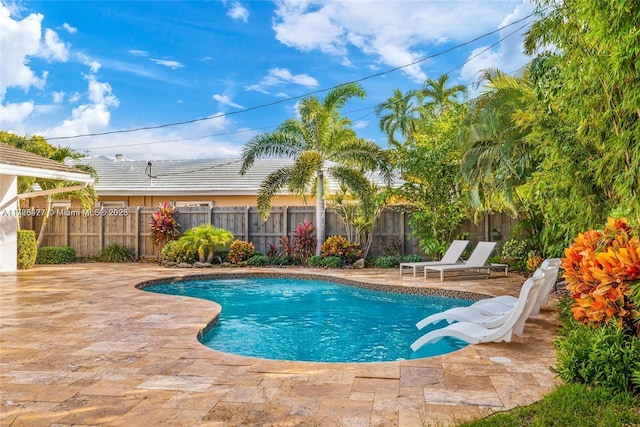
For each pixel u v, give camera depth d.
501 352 4.76
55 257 14.98
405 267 13.15
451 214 12.91
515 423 2.95
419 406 3.33
